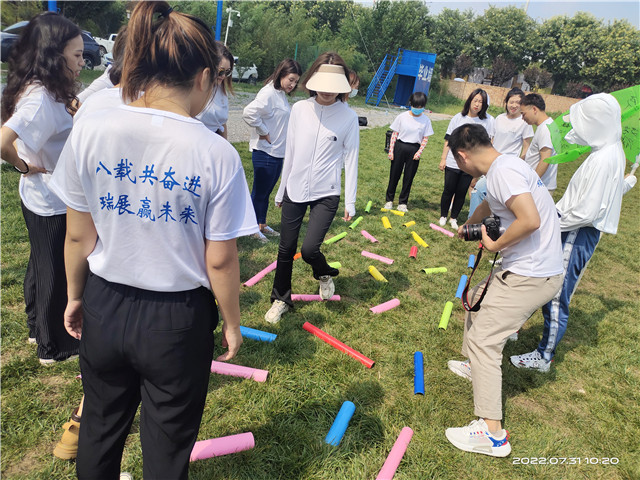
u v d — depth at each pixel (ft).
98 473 5.16
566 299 10.94
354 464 7.91
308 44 91.15
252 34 84.02
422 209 25.04
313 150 10.87
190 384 4.85
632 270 20.29
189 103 4.51
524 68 164.04
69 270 4.95
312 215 11.52
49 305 8.48
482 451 8.57
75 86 7.89
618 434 9.52
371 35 117.19
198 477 7.27
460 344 12.14
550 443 9.00
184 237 4.45
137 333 4.54
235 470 7.45
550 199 8.61
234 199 4.47
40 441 7.63
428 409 9.43
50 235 8.07
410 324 12.84
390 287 14.97
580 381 11.31
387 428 8.87
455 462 8.30
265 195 16.94
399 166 23.12
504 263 8.83
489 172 8.31
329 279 12.92
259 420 8.64
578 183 10.50
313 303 13.12
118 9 74.54
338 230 19.97
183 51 4.16
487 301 8.85
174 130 4.18
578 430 9.56
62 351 9.04
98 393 4.96
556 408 10.18
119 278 4.54
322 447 8.13
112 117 4.22
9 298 11.17
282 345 10.84
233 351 5.44
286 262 11.68
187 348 4.70
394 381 10.24
